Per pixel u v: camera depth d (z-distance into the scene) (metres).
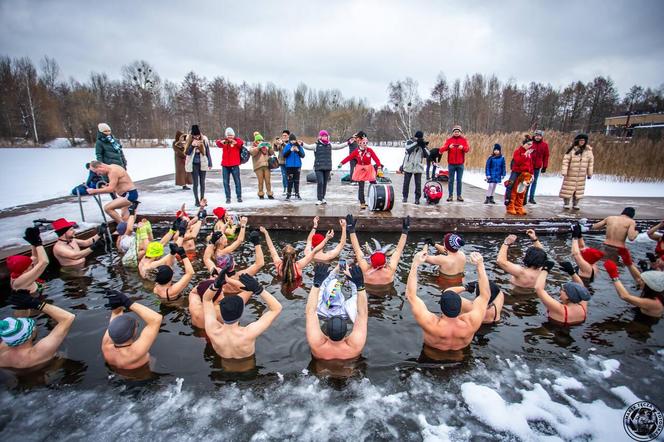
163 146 48.00
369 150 8.45
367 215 8.06
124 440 2.57
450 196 9.93
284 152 9.52
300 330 4.00
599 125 47.16
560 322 4.19
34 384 3.13
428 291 5.02
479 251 6.81
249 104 58.88
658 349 3.73
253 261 6.07
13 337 3.18
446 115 52.06
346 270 3.68
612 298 4.82
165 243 6.04
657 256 5.56
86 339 3.77
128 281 5.24
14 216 7.62
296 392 3.07
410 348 3.71
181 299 4.70
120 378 3.21
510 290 5.06
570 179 8.95
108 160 7.63
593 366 3.45
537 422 2.76
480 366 3.43
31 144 45.44
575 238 5.42
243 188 12.21
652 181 15.20
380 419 2.79
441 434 2.64
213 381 3.19
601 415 2.82
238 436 2.62
